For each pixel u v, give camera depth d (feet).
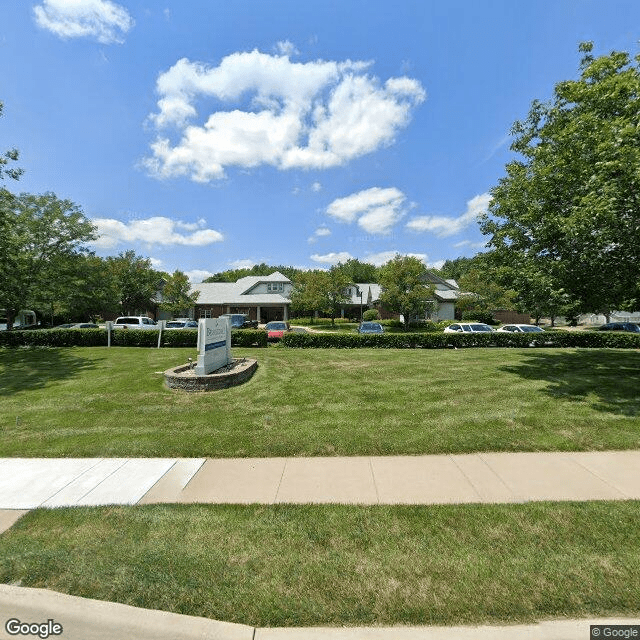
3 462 16.98
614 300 30.66
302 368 40.60
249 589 9.04
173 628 8.02
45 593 8.92
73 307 81.56
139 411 24.52
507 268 35.06
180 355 52.01
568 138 30.22
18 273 62.49
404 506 12.79
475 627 7.87
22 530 11.59
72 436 20.02
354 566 9.77
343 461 16.84
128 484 14.76
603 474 15.10
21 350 58.08
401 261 106.73
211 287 146.92
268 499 13.47
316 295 123.75
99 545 10.79
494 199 38.96
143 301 120.67
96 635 7.98
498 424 21.03
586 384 30.73
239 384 32.53
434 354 52.31
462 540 10.78
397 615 8.20
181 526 11.73
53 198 71.61
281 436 19.71
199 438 19.57
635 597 8.54
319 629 7.92
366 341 62.44
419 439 18.93
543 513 12.12
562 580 9.10
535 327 69.10
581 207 26.32
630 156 23.00
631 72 27.96
